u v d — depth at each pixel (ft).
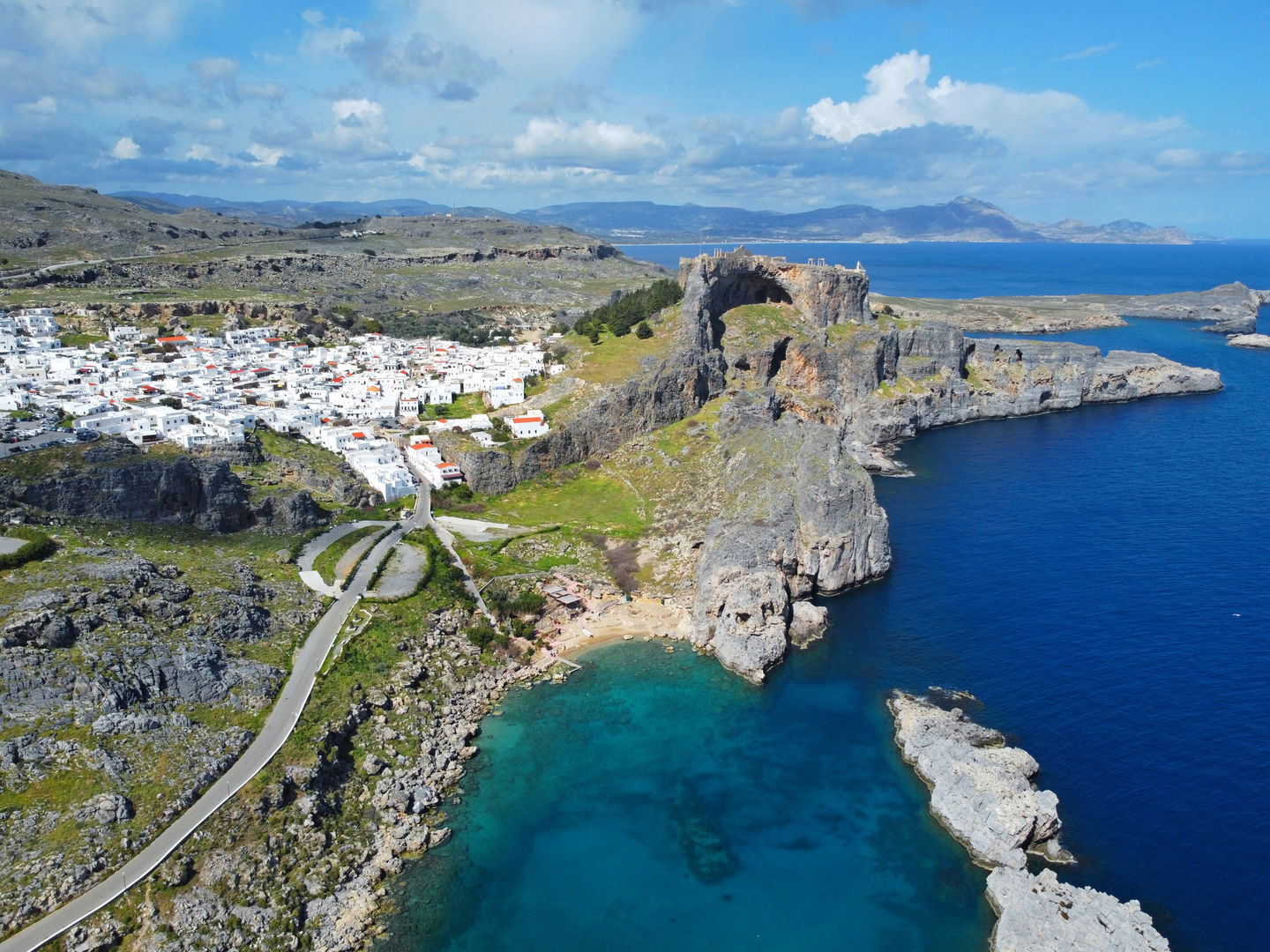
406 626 380.78
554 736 343.87
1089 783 301.22
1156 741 320.91
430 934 249.75
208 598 342.85
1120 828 280.51
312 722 304.91
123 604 314.96
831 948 246.88
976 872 273.75
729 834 291.38
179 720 288.10
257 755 285.64
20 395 537.24
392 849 276.82
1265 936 239.50
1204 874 261.03
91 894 231.30
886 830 292.40
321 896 254.88
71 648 287.69
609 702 367.45
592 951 245.45
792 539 440.04
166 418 533.55
